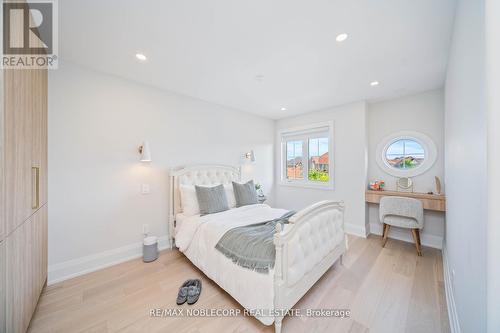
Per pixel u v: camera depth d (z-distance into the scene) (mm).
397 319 1527
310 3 1338
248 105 3588
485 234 756
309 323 1488
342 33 1649
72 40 1724
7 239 1042
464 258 1187
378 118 3449
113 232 2365
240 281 1561
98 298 1758
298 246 1533
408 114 3150
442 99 2875
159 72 2320
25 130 1262
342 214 2348
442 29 1586
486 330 749
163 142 2799
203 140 3289
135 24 1531
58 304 1676
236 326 1460
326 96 3152
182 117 3016
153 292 1845
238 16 1454
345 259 2506
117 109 2396
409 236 3111
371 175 3527
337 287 1922
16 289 1153
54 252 1995
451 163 1877
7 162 1028
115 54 1949
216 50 1890
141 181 2586
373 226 3480
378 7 1370
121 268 2268
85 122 2176
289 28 1587
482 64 780
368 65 2182
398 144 3287
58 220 2018
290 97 3189
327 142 3916
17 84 1140
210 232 2027
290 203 4422
